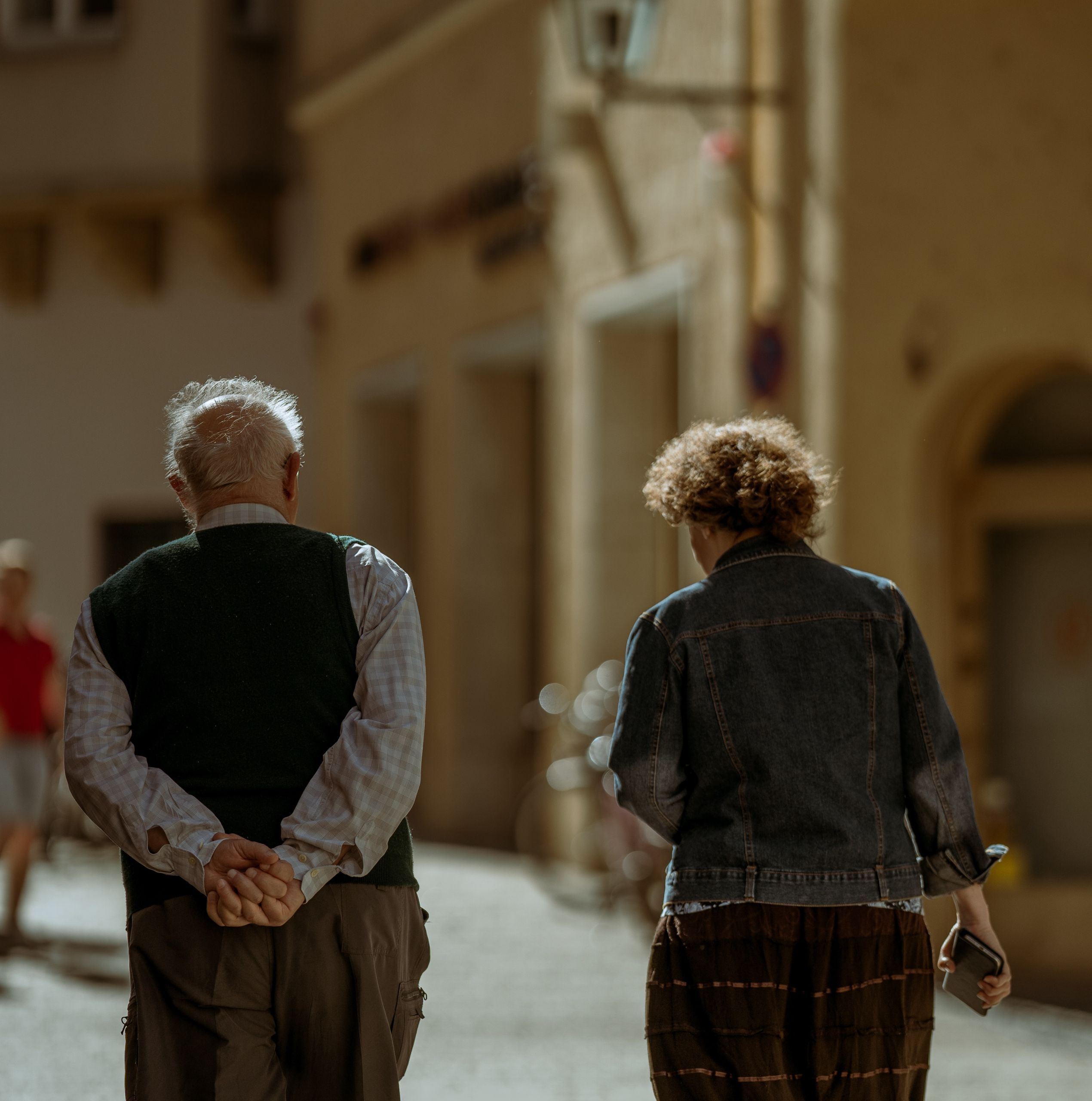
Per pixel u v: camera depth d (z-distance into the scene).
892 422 20.11
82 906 23.77
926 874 7.58
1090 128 18.52
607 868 25.67
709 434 7.89
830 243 20.67
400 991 7.17
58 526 44.31
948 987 7.78
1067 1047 15.51
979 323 19.28
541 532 33.06
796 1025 7.22
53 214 42.88
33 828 20.77
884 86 20.11
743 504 7.65
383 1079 6.96
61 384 44.16
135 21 41.34
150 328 43.09
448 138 33.28
